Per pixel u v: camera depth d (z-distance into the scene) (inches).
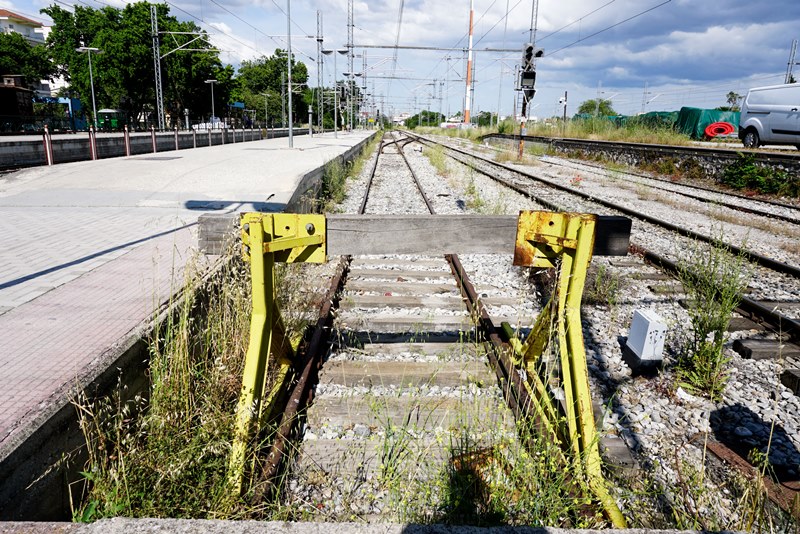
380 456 134.6
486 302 252.8
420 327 223.5
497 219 144.4
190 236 295.6
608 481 128.5
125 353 146.9
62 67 2787.9
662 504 130.4
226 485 116.1
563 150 1333.7
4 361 141.3
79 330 163.8
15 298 193.2
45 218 347.3
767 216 514.6
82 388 124.8
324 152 979.9
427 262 319.3
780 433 162.9
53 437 115.5
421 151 1460.4
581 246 131.8
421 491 118.3
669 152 897.5
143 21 2309.3
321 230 139.6
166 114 2704.2
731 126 1509.6
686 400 178.9
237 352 171.3
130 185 498.6
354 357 195.2
